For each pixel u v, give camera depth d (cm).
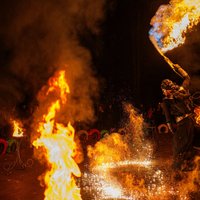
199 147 612
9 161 912
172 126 612
